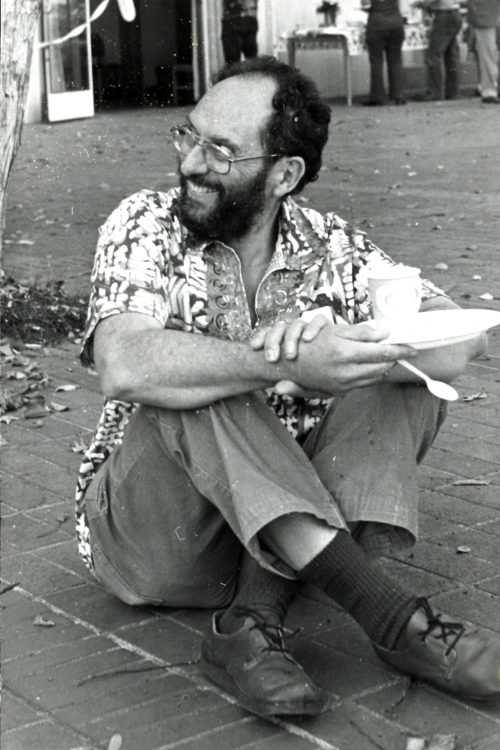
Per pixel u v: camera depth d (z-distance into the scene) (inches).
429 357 128.8
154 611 153.1
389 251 411.2
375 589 125.0
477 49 954.7
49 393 258.5
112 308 131.6
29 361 281.9
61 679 136.6
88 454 149.4
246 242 140.1
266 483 121.4
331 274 143.3
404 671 129.0
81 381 268.2
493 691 124.4
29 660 141.3
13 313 310.7
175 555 141.9
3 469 210.2
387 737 122.2
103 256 135.8
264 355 121.2
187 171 134.5
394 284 123.0
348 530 125.5
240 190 134.8
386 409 129.3
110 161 662.5
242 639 126.0
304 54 1024.2
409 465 129.5
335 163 634.8
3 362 280.4
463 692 125.7
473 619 150.2
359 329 119.3
